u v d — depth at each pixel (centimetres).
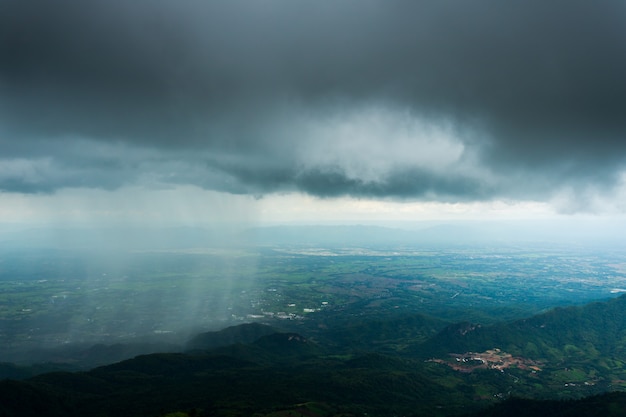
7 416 19675
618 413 19150
